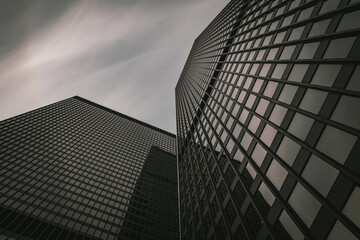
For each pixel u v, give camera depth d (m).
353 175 11.62
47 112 99.56
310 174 14.54
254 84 28.81
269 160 19.53
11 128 78.81
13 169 61.16
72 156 75.75
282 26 27.62
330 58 16.72
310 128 16.00
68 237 48.91
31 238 45.88
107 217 57.88
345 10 17.62
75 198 59.56
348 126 13.07
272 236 15.65
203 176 36.88
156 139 119.44
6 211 49.09
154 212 66.56
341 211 11.67
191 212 36.84
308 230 13.11
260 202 18.75
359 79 13.69
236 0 69.88
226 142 31.03
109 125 112.50
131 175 78.94
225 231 23.41
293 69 21.20
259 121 23.77
